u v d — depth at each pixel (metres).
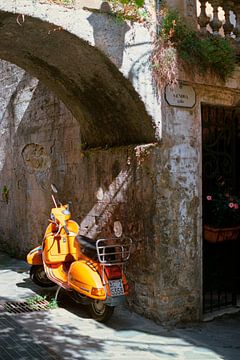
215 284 6.12
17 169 9.45
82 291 5.43
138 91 5.28
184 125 5.63
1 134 10.19
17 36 5.12
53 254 6.07
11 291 6.89
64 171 7.63
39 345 4.75
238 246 6.45
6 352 4.56
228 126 6.29
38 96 8.55
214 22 5.80
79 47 5.12
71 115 7.39
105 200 6.44
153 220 5.46
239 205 6.07
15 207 9.59
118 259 5.65
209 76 5.76
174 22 5.34
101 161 6.53
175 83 5.53
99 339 4.95
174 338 5.05
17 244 9.54
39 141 8.50
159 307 5.41
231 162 6.34
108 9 5.10
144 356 4.49
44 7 4.69
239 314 6.00
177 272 5.52
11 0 4.49
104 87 5.64
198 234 5.72
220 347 4.80
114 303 5.25
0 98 10.21
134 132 5.81
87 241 5.92
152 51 5.39
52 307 6.06
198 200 5.74
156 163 5.44
